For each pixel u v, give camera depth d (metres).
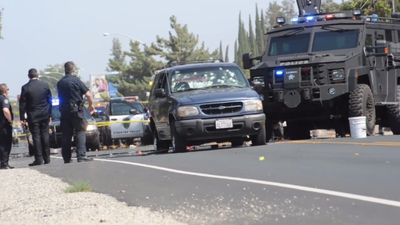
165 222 14.70
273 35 43.50
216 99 34.00
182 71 37.53
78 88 33.09
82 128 33.22
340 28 41.84
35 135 35.38
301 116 42.59
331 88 39.47
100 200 18.62
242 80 37.44
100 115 63.88
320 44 41.84
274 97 40.59
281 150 30.66
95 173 26.09
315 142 34.16
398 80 45.12
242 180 20.92
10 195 21.89
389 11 92.31
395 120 44.91
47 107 35.50
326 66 39.62
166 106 36.09
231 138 35.91
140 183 22.05
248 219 14.95
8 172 30.38
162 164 27.56
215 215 15.53
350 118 38.19
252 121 34.16
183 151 34.72
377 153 26.80
